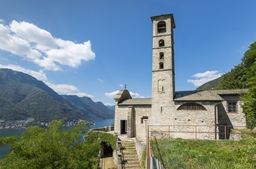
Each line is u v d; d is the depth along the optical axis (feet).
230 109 98.63
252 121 74.64
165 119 95.86
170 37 105.50
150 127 97.66
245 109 65.16
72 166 47.83
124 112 113.91
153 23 111.45
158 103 99.40
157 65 104.73
